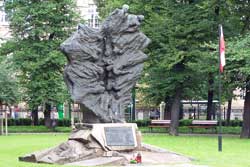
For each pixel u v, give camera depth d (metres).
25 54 47.19
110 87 21.17
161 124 46.28
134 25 21.45
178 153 20.64
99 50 20.94
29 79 47.72
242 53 32.88
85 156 18.55
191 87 41.28
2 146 27.27
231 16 37.56
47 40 48.06
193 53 37.44
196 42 38.06
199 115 65.75
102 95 21.02
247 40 33.78
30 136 37.75
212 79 39.59
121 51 21.27
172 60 37.69
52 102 47.78
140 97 57.12
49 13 47.09
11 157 21.14
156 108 67.94
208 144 28.75
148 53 39.88
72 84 20.56
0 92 41.88
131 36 21.47
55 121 50.69
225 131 43.28
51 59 46.53
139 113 68.06
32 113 53.34
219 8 37.53
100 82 21.00
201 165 18.00
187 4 39.03
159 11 40.62
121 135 19.38
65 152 18.69
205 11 37.56
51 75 47.47
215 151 24.05
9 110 59.97
